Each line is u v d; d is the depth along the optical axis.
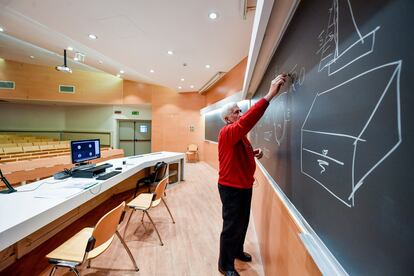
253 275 1.82
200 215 3.14
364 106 0.49
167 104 8.86
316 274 0.74
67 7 2.74
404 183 0.38
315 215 0.78
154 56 4.44
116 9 2.76
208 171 6.59
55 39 4.10
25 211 1.46
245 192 1.67
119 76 7.90
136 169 3.30
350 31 0.56
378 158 0.45
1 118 8.91
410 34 0.37
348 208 0.56
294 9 1.06
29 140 8.21
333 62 0.66
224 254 1.71
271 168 1.68
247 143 1.74
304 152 0.91
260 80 2.44
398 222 0.39
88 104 9.13
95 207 3.32
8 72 7.67
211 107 6.82
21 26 3.54
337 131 0.62
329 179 0.67
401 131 0.39
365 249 0.48
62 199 1.70
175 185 4.86
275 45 1.50
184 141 8.82
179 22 3.05
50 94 8.14
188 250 2.21
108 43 3.79
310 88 0.86
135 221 2.90
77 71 8.44
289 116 1.17
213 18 2.94
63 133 9.51
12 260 1.94
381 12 0.44
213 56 4.43
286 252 1.15
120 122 9.55
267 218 1.81
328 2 0.70
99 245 1.51
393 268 0.40
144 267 1.93
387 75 0.42
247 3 2.55
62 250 1.50
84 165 2.75
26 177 3.08
